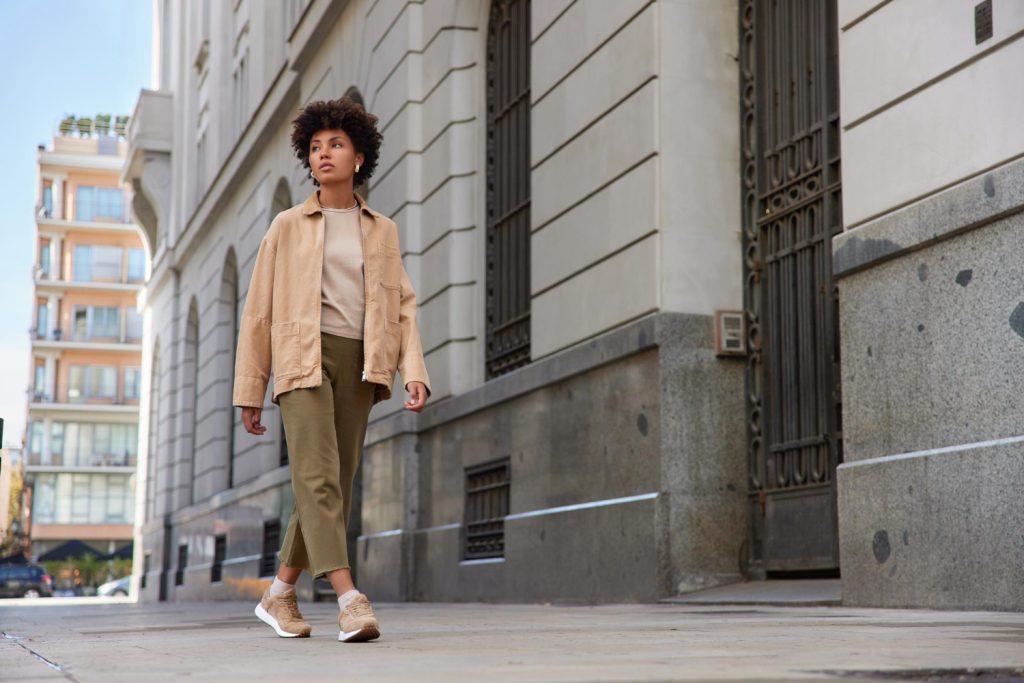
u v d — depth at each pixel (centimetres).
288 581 455
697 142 864
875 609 604
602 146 926
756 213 854
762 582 798
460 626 527
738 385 848
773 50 846
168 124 3125
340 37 1648
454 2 1270
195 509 2566
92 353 7000
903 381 623
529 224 1126
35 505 6819
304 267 444
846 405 666
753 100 862
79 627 654
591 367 913
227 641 427
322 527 425
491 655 324
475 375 1216
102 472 6912
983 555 549
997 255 565
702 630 442
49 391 6900
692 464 829
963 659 291
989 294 569
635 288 870
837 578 752
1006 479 538
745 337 848
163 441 3008
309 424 432
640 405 854
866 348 651
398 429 1308
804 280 798
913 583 593
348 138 458
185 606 1627
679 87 865
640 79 877
